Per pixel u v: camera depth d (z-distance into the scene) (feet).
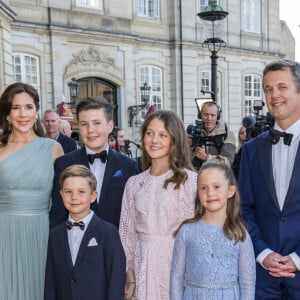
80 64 51.85
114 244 9.70
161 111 10.54
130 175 11.34
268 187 9.79
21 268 11.28
